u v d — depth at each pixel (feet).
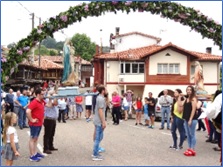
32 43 32.83
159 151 37.52
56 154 35.45
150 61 122.42
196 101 35.17
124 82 123.03
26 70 126.00
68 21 32.81
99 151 36.94
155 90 122.31
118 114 67.36
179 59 122.62
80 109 77.15
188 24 34.50
